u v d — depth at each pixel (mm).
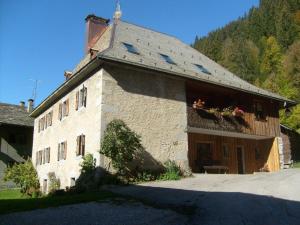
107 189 13633
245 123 21547
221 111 21859
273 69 56156
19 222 8102
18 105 36156
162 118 17500
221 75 22406
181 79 18688
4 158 30891
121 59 15781
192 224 7949
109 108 15797
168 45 23453
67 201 10734
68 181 18438
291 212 8578
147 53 19062
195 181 14836
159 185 13906
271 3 73250
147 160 16328
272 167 23094
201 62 23516
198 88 20531
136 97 16781
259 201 9773
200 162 20312
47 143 23469
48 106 24391
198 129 19297
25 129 32688
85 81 17844
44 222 8102
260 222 7863
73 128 18766
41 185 23359
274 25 67625
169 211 9156
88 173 15289
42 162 23906
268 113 23359
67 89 20422
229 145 22531
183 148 17938
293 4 66312
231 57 63344
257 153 24094
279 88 46094
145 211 9203
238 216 8375
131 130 15984
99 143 15273
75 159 17766
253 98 22516
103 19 24484
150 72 17469
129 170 15547
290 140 29125
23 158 31953
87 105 17219
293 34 60844
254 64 60750
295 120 36031
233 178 15234
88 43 23578
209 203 9812
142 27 24531
